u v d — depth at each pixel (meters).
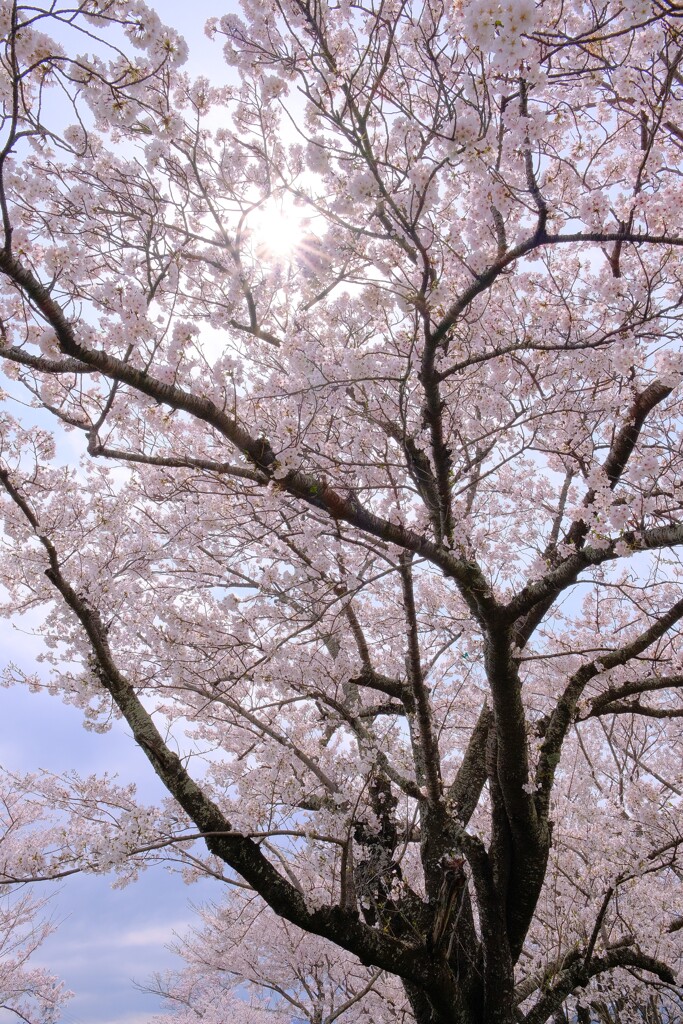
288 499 5.05
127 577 5.57
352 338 4.55
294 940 8.03
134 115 3.30
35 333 3.86
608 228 3.58
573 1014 8.26
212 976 10.17
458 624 6.40
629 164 4.58
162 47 3.19
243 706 6.24
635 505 4.09
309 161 3.34
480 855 5.47
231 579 6.02
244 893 8.03
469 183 4.05
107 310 3.45
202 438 5.86
